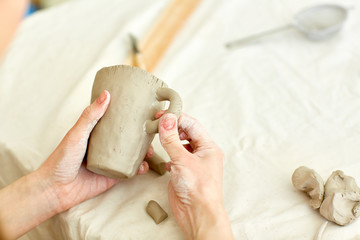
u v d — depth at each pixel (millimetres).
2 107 948
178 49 1094
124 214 653
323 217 609
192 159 623
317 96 872
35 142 837
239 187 680
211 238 548
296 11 1174
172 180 616
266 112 849
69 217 671
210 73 1000
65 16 1265
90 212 666
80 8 1297
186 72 1020
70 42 1139
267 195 658
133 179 727
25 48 1133
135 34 1131
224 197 666
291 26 1094
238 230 601
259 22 1163
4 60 1075
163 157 766
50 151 804
